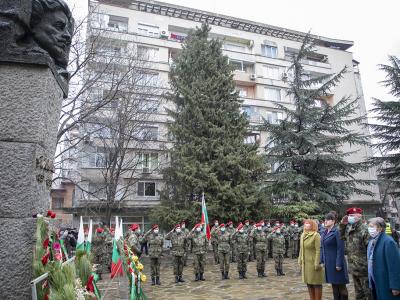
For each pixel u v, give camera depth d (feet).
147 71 65.77
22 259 8.35
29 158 8.96
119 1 101.76
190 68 68.95
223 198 57.98
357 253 19.20
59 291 7.84
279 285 32.42
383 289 14.85
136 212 82.84
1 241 8.34
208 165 61.05
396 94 82.64
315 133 74.13
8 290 8.13
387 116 80.89
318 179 75.15
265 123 75.97
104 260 40.42
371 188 114.62
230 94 68.33
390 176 80.84
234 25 116.57
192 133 63.41
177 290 31.68
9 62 9.41
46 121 9.67
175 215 58.65
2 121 9.10
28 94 9.41
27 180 8.83
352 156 119.03
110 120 57.06
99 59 58.23
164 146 72.59
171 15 106.73
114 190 60.34
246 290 30.48
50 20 10.94
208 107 64.75
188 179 58.85
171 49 100.99
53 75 10.16
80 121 46.42
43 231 8.62
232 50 113.09
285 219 67.00
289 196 67.26
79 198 77.25
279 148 73.92
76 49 45.29
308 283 20.98
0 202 8.57
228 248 38.06
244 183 61.21
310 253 21.16
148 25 102.99
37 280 7.52
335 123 75.77
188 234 38.29
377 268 15.20
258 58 113.91
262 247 38.50
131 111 59.06
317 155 69.26
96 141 67.21
